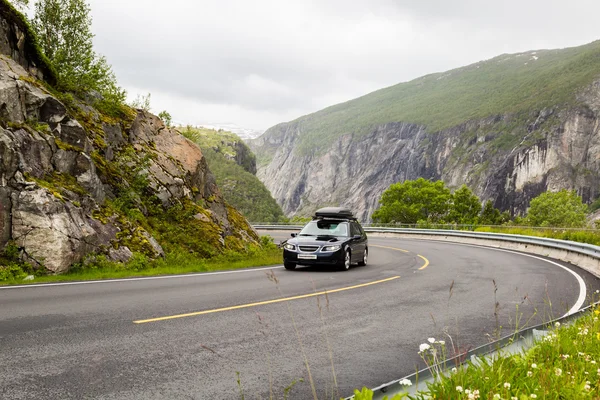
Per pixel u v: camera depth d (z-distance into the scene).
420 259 19.88
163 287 10.28
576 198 121.75
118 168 18.64
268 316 7.29
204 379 4.36
